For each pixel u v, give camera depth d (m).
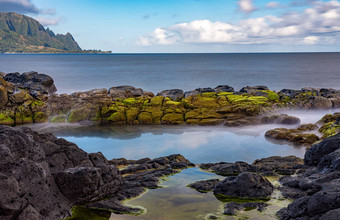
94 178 8.36
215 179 10.09
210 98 30.89
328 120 22.94
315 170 9.71
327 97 33.12
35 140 9.42
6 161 7.36
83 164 9.41
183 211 7.73
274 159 13.64
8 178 6.68
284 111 29.84
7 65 128.50
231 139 20.72
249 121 25.23
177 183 10.09
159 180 10.39
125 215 7.52
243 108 26.70
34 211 6.71
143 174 11.18
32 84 35.09
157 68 115.31
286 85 61.19
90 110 28.09
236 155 17.12
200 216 7.43
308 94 34.03
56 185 8.05
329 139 10.64
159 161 13.13
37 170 7.45
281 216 7.11
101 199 8.57
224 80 69.69
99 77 76.69
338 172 8.31
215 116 26.58
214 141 20.31
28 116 27.77
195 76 79.25
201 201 8.41
